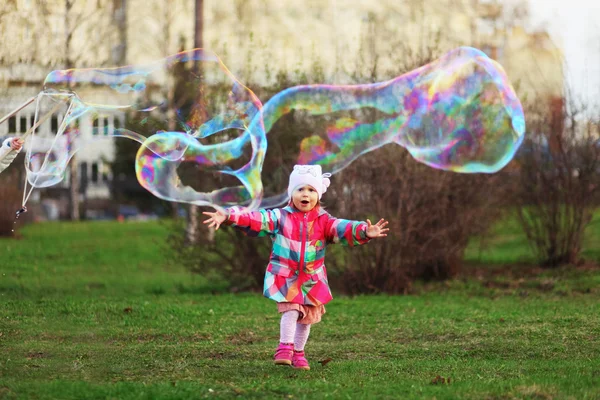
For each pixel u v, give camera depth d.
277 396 5.08
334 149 10.06
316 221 6.29
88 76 7.64
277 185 10.90
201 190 10.17
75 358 6.45
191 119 8.45
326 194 11.12
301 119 10.40
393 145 11.12
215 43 13.73
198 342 7.50
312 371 6.08
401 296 10.98
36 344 7.09
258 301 10.34
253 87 11.21
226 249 11.71
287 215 6.25
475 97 10.00
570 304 10.12
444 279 12.54
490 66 9.41
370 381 5.69
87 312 9.13
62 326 8.16
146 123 8.06
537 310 9.55
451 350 7.17
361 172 11.09
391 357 6.90
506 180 12.93
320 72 11.52
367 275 11.33
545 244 13.43
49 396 4.98
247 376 5.84
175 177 9.31
